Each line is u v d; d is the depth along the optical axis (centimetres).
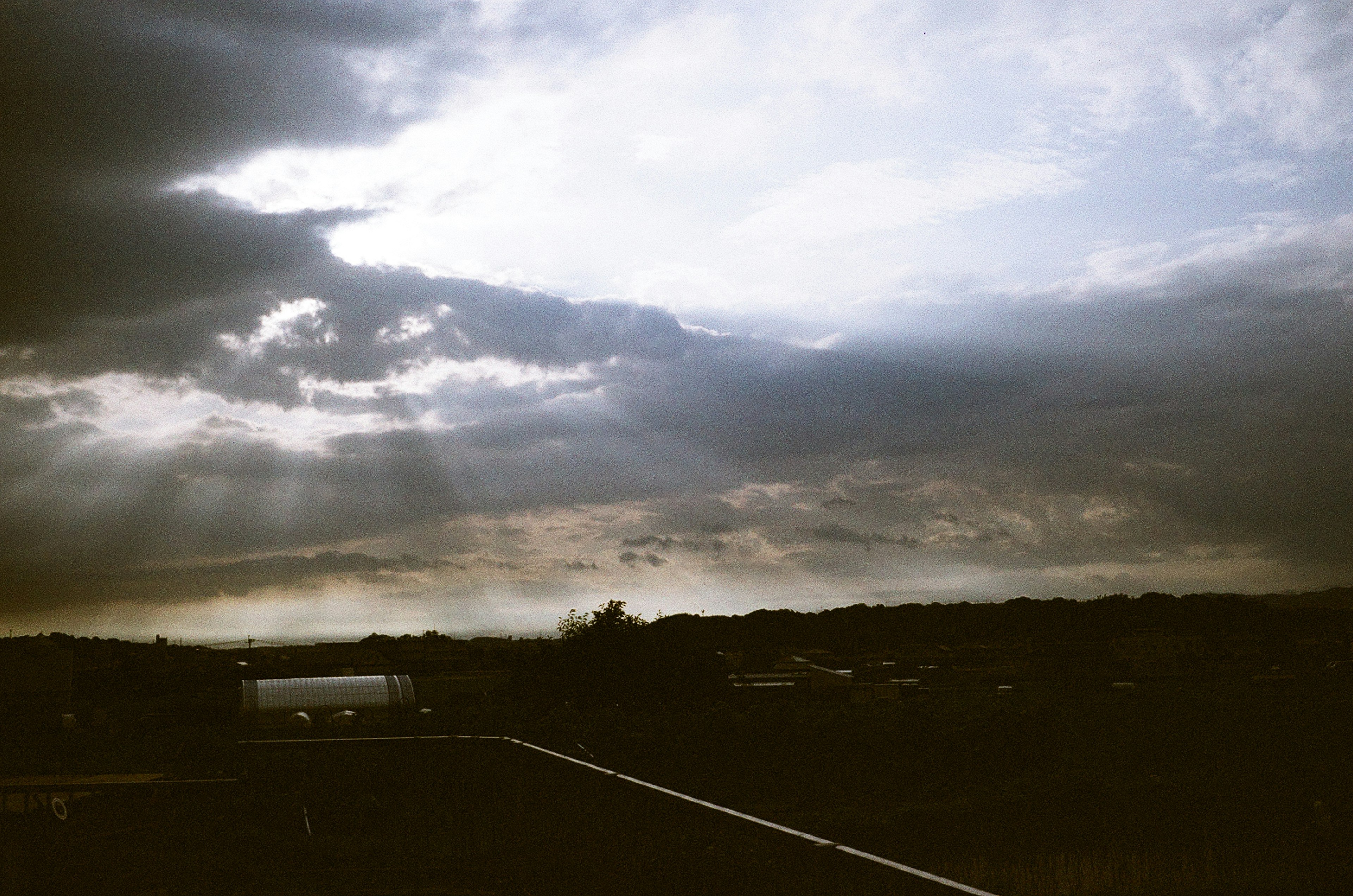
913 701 6712
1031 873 2878
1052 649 13812
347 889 910
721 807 522
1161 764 4644
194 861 1012
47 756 3003
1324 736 4909
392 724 4709
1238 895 2555
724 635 12019
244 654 9806
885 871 388
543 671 6950
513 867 892
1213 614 16538
